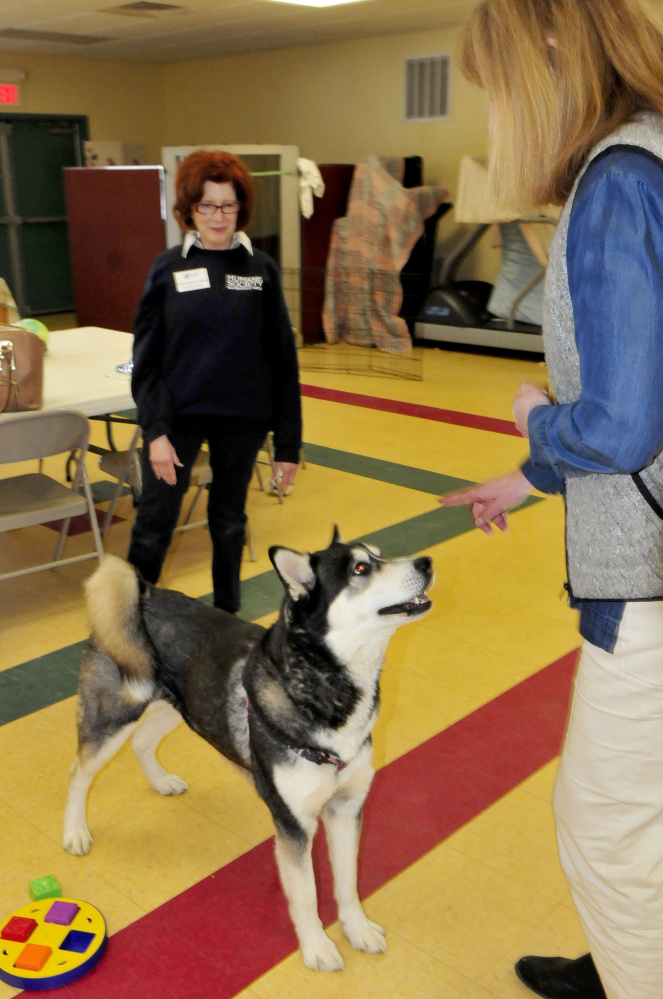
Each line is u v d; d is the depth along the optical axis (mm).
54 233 12305
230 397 3043
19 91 11445
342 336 10008
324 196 9828
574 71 1220
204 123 12750
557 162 1272
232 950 2016
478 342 9273
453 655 3361
